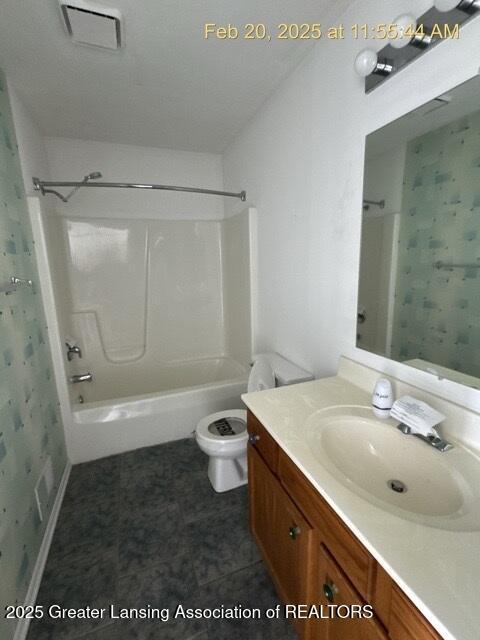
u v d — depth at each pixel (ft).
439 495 2.60
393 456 3.14
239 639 3.54
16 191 5.04
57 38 4.39
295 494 3.14
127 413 6.95
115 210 8.79
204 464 6.60
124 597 4.00
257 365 6.32
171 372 9.82
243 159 7.87
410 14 2.92
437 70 2.99
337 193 4.56
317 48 4.66
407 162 3.49
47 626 3.70
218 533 4.91
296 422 3.43
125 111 6.63
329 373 5.19
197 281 9.95
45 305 6.01
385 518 2.15
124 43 4.53
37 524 4.44
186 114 6.86
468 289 3.04
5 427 3.70
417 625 1.73
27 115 6.21
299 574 3.16
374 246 4.04
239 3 3.91
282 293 6.53
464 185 2.99
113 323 9.15
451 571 1.75
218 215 9.92
